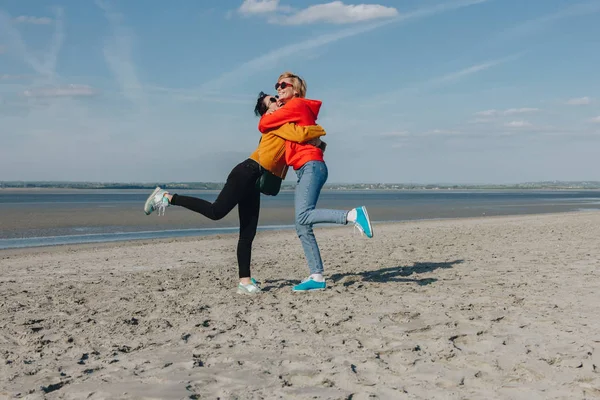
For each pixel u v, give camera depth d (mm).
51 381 2967
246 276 5465
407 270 6988
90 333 4027
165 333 3969
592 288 5387
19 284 6926
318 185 5160
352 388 2797
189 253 11133
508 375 2939
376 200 65250
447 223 20281
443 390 2740
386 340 3623
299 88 5184
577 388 2740
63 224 21109
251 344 3609
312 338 3713
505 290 5316
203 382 2896
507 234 13312
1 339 3904
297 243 12914
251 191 5293
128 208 35281
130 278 7125
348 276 6477
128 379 2973
